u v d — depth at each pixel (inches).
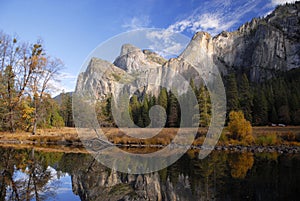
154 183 297.7
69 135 808.9
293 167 402.3
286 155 569.6
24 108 900.6
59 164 418.3
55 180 309.0
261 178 322.7
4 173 347.9
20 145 703.1
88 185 287.0
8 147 653.9
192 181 307.9
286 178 322.3
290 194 253.6
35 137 799.7
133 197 244.1
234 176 334.0
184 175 340.5
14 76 885.2
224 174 347.9
